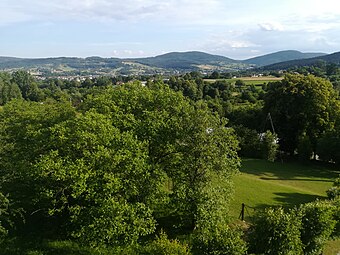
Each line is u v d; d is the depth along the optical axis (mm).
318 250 21734
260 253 19312
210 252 17281
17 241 20891
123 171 19516
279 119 53719
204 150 22312
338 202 24969
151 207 22844
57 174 18078
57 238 21531
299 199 32500
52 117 25375
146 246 20984
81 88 144125
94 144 19594
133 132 22359
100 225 17781
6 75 173625
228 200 24078
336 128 48469
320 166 48875
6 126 25203
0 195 19219
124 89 27125
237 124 61281
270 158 50500
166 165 23703
